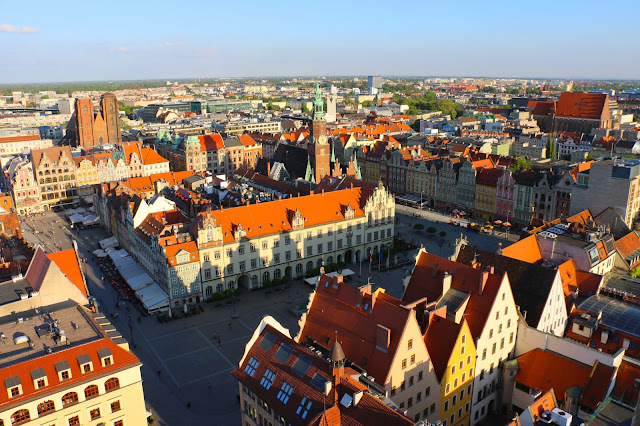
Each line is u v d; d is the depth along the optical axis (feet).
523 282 316.60
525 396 288.92
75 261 342.44
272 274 494.59
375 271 524.11
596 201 515.91
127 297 462.60
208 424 299.17
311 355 243.60
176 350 378.12
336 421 207.62
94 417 244.22
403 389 247.29
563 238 386.73
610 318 313.53
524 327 299.38
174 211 524.52
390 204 566.36
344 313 272.10
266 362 258.78
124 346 265.75
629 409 207.00
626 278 375.04
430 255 322.55
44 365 231.91
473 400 288.92
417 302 283.38
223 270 463.83
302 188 631.97
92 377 238.89
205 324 417.08
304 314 287.48
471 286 294.46
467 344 270.87
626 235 437.17
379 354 246.88
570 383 268.82
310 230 507.71
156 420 302.25
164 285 448.65
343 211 532.32
